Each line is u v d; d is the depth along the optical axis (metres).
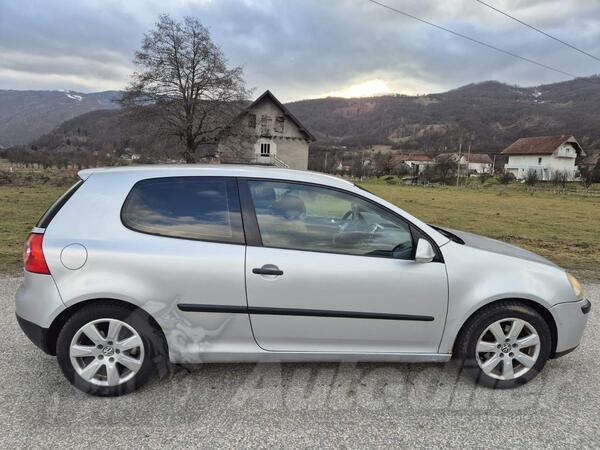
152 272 2.89
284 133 46.31
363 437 2.65
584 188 46.50
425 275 3.06
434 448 2.56
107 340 2.96
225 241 2.99
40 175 30.09
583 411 2.98
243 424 2.75
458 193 39.91
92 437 2.58
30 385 3.13
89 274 2.87
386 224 3.16
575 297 3.25
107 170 3.17
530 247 10.82
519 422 2.84
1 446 2.47
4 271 6.02
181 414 2.83
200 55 32.09
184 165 3.28
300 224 3.09
